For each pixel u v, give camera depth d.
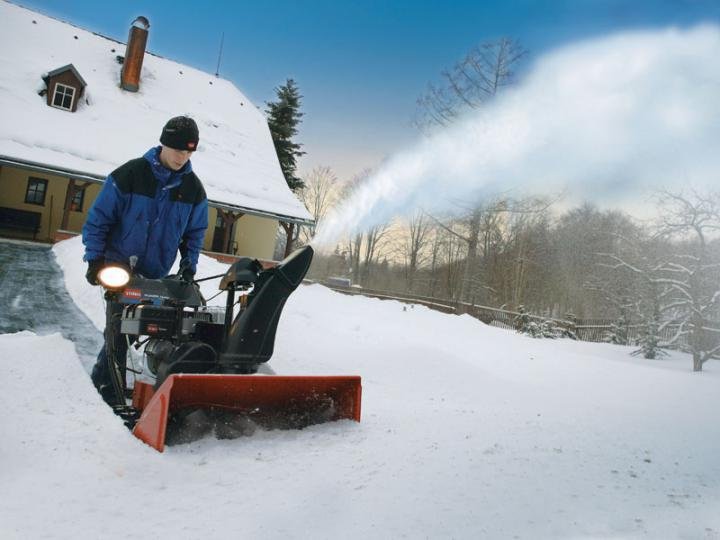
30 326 7.82
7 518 2.08
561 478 3.17
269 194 27.27
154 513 2.26
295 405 3.57
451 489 2.76
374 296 27.70
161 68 30.38
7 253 15.14
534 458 3.52
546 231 31.67
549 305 39.19
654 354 15.82
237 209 24.59
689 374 10.22
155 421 2.92
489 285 41.75
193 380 2.94
